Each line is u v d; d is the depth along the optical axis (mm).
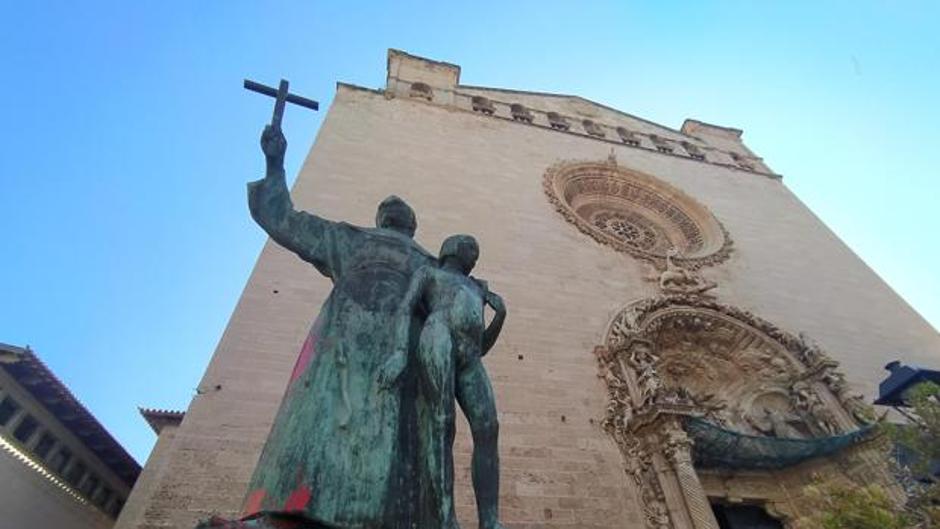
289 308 13352
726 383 17844
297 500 2586
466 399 3338
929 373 13070
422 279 3684
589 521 11453
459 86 30281
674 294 18609
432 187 20000
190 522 9070
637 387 14289
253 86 4648
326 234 4121
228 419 10656
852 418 15383
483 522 2941
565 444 12820
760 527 14484
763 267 22734
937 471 10188
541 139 27281
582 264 18875
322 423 2908
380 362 3266
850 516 8719
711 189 28328
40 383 16844
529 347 15008
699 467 14625
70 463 19109
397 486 2812
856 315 21484
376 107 24672
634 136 32562
